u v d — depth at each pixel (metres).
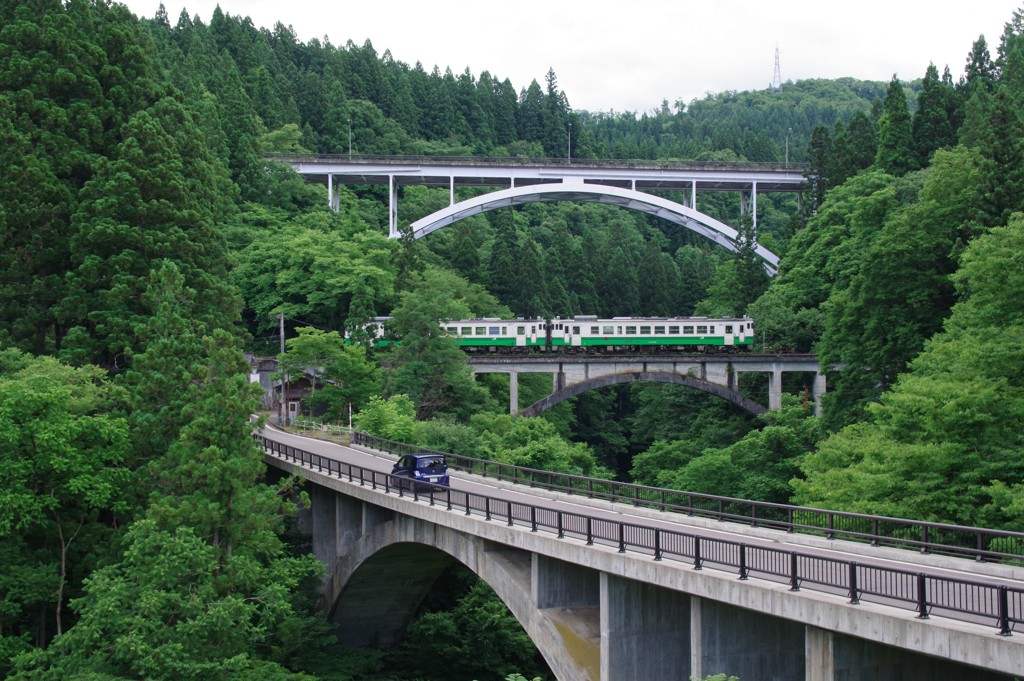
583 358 80.62
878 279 52.88
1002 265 38.91
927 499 31.83
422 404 66.88
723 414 83.56
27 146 48.06
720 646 22.53
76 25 54.00
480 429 64.06
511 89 181.50
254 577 32.97
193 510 33.06
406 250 91.44
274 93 131.00
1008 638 16.41
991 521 31.05
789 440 54.78
